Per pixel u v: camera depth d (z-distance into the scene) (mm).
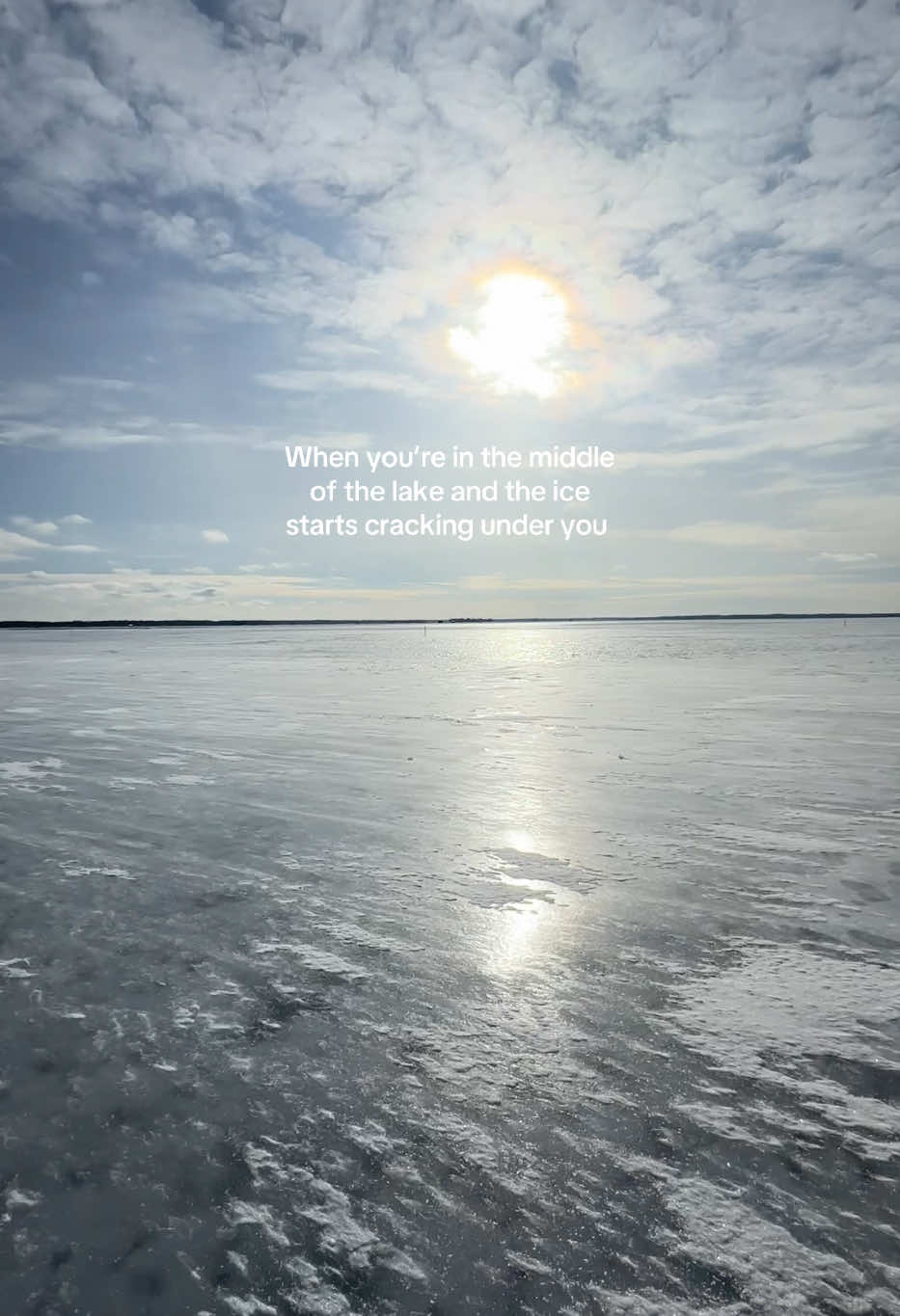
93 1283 1712
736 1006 2924
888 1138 2160
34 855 4914
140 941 3584
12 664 28938
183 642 61312
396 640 64500
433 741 9453
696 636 67062
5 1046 2680
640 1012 2889
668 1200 1940
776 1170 2035
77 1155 2127
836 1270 1730
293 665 27031
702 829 5348
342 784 7035
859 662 25266
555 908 3953
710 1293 1675
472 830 5453
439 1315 1626
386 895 4184
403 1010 2928
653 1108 2312
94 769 7805
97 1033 2770
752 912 3850
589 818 5727
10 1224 1881
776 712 11945
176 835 5391
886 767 7402
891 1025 2766
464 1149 2139
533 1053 2625
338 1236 1843
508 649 41812
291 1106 2342
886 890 4113
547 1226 1863
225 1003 2992
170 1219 1899
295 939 3598
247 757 8484
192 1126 2246
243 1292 1691
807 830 5277
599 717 11539
